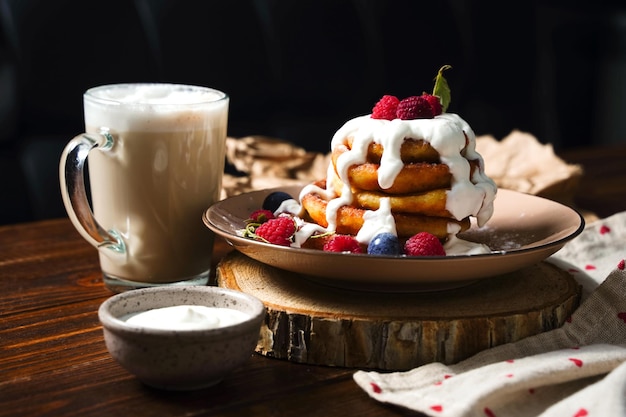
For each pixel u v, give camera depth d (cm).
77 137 79
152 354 67
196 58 131
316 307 74
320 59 140
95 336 76
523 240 82
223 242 93
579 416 64
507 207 86
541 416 65
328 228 79
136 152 80
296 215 83
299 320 72
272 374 71
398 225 77
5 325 77
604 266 86
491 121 160
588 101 198
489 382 67
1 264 88
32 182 124
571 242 89
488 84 160
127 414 67
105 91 83
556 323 75
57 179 124
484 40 158
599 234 90
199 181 82
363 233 77
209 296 72
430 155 77
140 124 79
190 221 82
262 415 67
